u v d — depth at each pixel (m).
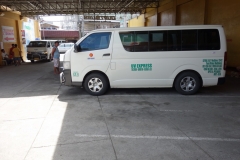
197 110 5.16
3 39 17.53
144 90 7.18
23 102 5.95
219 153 3.23
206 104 5.62
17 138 3.75
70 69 6.35
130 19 29.67
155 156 3.15
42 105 5.64
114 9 20.98
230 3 9.85
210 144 3.51
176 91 6.98
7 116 4.84
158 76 6.32
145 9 21.98
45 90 7.44
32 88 7.82
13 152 3.29
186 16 13.84
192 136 3.80
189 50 6.21
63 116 4.81
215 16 10.98
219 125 4.28
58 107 5.45
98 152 3.28
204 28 6.15
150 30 6.17
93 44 6.29
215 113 4.95
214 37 6.18
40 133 3.95
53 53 11.28
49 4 17.98
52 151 3.31
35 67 14.79
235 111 5.08
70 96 6.54
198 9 12.23
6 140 3.68
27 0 15.70
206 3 11.49
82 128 4.16
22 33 21.47
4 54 16.55
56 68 11.47
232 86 7.64
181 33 6.16
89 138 3.74
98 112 5.05
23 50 21.67
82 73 6.34
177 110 5.17
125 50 6.22
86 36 6.28
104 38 6.25
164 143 3.55
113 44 6.21
